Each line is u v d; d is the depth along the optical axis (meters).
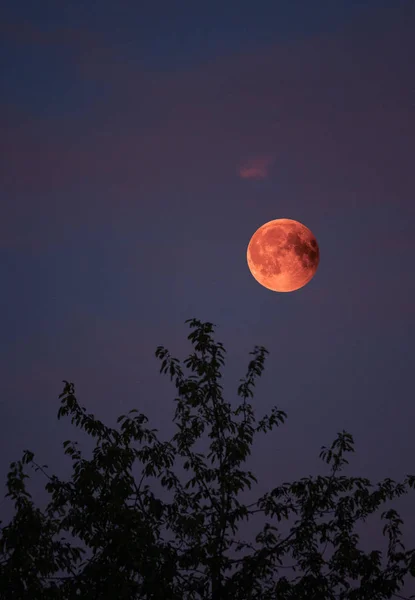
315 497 19.41
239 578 17.86
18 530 15.58
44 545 16.55
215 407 20.02
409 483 20.08
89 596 15.48
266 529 19.41
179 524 17.59
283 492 19.97
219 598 17.67
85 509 17.38
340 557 18.91
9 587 15.31
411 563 18.23
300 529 19.33
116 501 16.72
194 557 17.20
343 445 20.55
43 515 16.44
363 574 19.00
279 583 18.20
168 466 19.41
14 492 16.14
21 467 16.36
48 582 15.97
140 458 19.17
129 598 15.59
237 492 18.97
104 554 15.91
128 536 16.02
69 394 18.92
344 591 18.69
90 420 18.70
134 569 15.94
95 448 18.19
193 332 20.48
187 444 20.16
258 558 18.19
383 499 19.47
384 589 18.30
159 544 17.09
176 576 17.16
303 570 18.92
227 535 18.67
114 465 17.67
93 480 16.77
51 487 17.36
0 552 15.62
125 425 19.02
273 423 20.55
